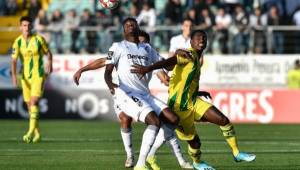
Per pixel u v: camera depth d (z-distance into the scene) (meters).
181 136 27.05
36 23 64.69
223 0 64.19
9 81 61.03
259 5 66.25
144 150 25.95
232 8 63.69
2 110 60.66
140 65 25.97
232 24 62.56
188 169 28.45
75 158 32.16
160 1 68.69
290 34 62.62
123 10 65.19
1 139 42.34
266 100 58.59
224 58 60.75
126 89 27.16
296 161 31.23
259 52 62.00
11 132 47.59
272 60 60.56
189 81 26.61
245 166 29.38
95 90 60.06
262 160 31.64
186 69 26.50
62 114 60.44
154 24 63.59
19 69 60.56
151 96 27.34
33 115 40.25
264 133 47.91
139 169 25.97
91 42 63.69
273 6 63.66
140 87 27.34
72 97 60.38
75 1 70.00
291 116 58.44
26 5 67.88
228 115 59.03
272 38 62.47
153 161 28.03
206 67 60.97
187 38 37.56
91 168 28.47
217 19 62.84
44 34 63.56
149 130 25.91
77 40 63.75
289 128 52.44
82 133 47.00
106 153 34.41
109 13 64.44
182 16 64.62
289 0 67.06
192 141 26.98
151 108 26.22
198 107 26.86
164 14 64.56
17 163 30.19
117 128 51.56
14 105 60.56
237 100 58.91
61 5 70.12
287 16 65.69
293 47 62.62
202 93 27.91
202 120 27.09
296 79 60.16
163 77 28.98
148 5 63.94
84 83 60.50
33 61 40.59
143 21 63.44
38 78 40.59
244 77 60.75
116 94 27.22
